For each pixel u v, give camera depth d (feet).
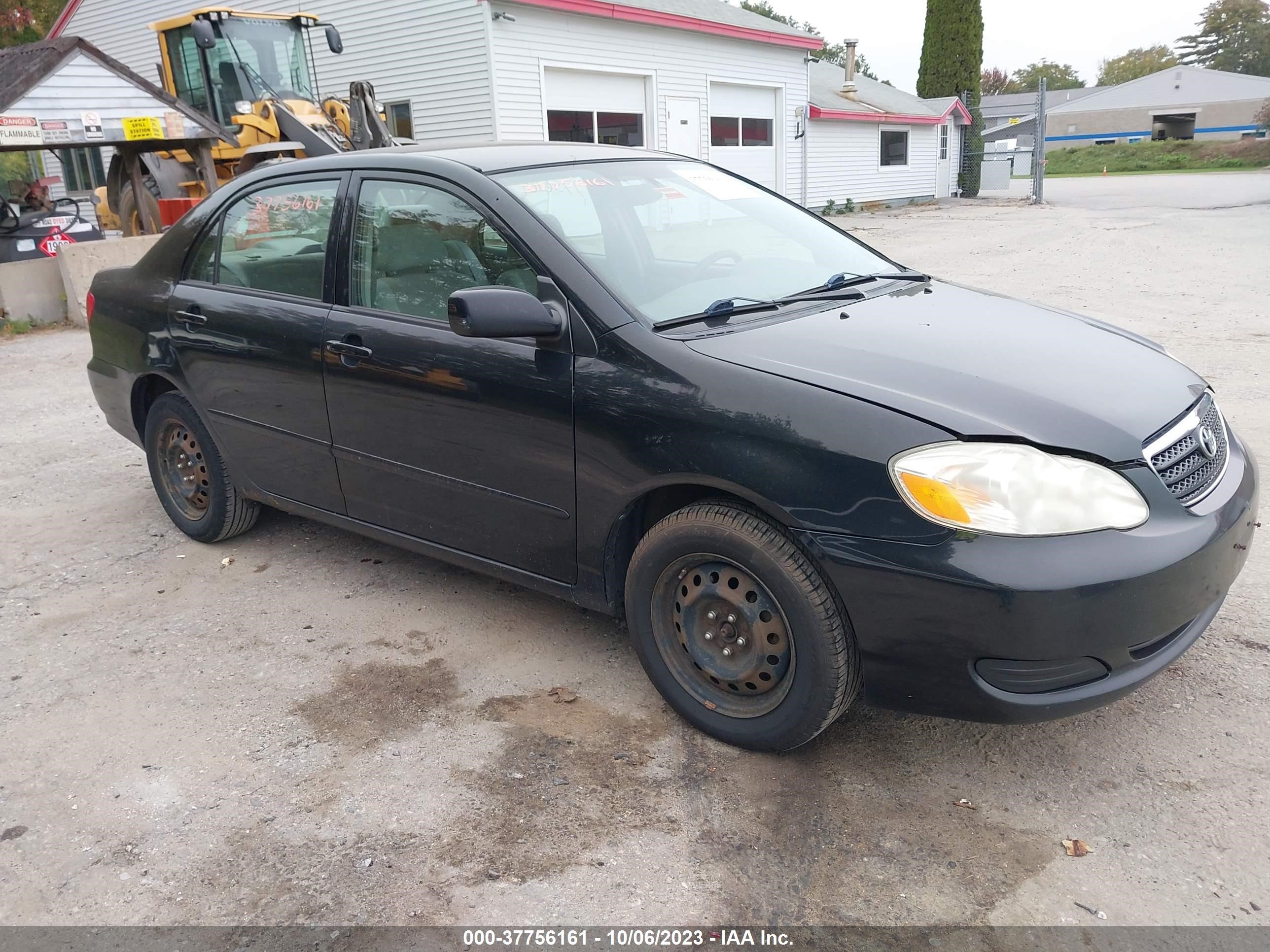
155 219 44.19
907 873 7.90
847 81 97.25
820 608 8.45
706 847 8.27
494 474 10.55
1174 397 9.16
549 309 9.70
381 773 9.41
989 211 85.30
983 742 9.60
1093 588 7.63
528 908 7.66
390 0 54.08
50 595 13.64
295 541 15.29
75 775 9.56
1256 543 13.65
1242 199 83.20
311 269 12.26
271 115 43.83
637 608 9.84
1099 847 8.12
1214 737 9.46
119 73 38.86
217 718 10.47
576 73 56.85
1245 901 7.46
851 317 10.37
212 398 13.57
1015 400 8.42
